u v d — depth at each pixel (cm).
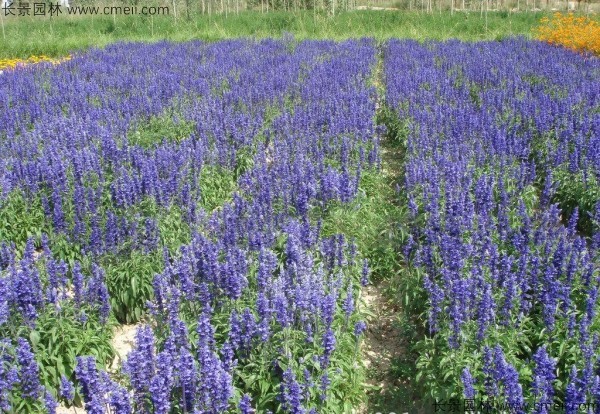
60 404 676
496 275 711
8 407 569
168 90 1684
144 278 827
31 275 685
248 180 1039
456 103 1548
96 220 875
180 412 556
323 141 1263
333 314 646
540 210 1001
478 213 934
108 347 714
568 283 702
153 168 1014
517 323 664
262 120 1416
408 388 696
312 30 3506
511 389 526
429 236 819
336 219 944
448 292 673
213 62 2227
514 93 1653
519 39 2788
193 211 939
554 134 1330
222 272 695
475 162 1123
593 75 1852
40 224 973
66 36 3516
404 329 762
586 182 1055
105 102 1548
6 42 3083
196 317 705
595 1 5247
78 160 1034
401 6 5253
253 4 5231
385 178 1245
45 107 1560
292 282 701
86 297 717
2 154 1177
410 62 2212
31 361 586
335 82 1764
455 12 4075
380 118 1669
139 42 3034
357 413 664
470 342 629
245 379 611
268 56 2361
